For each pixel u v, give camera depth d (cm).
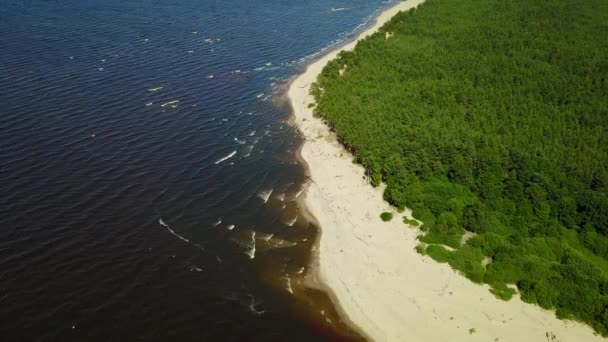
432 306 7575
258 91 14138
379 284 7994
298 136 12162
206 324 7312
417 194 9562
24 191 9375
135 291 7688
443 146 10475
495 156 10038
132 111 12500
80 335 6950
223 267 8306
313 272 8338
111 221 8938
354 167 10900
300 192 10231
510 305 7550
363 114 12138
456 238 8638
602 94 12338
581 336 7106
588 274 7925
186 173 10456
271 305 7719
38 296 7419
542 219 8988
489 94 12638
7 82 13238
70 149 10756
